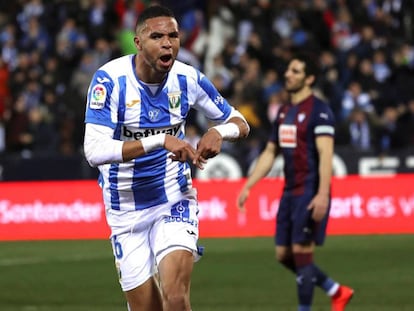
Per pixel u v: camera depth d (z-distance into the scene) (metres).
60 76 44.62
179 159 13.43
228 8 47.19
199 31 45.97
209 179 36.25
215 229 34.72
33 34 46.88
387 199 34.72
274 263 28.45
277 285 24.77
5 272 27.47
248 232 34.59
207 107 14.58
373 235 34.25
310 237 19.36
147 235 14.59
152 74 13.84
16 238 35.25
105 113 13.83
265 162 20.19
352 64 43.06
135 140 13.65
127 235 14.59
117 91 13.84
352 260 28.78
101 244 33.19
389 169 37.19
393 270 26.91
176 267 14.01
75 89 41.88
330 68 42.53
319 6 46.75
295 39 45.38
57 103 41.88
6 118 41.25
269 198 34.59
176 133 14.35
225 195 34.78
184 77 14.19
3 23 48.59
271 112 39.81
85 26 46.75
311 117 19.36
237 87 40.66
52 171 38.72
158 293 14.64
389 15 47.25
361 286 24.53
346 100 41.72
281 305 22.00
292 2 47.56
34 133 40.88
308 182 19.41
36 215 35.28
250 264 28.34
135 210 14.49
